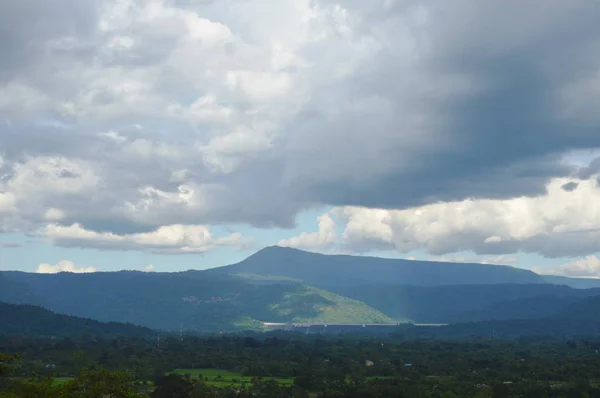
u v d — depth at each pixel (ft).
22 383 458.91
